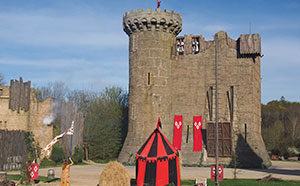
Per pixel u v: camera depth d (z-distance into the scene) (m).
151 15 42.75
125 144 42.84
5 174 20.20
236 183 23.45
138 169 21.78
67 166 20.08
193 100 42.75
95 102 57.19
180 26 45.12
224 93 41.88
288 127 78.12
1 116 40.62
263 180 24.91
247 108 40.97
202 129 41.84
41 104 42.56
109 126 50.62
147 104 42.16
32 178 22.12
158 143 22.17
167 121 42.53
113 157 49.78
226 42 42.62
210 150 40.78
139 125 42.09
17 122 40.62
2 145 32.22
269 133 69.56
